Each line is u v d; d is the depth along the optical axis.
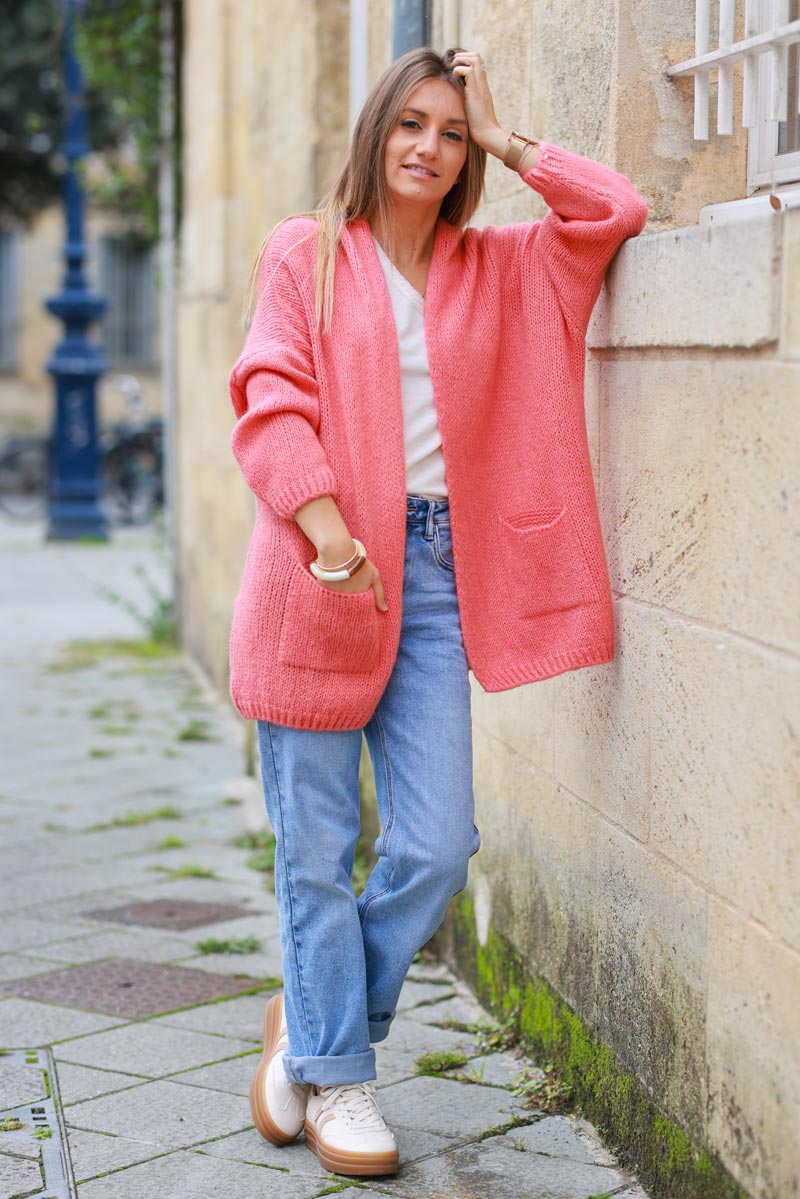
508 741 3.23
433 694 2.49
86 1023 3.32
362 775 4.30
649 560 2.44
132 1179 2.54
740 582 2.11
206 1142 2.70
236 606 2.49
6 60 17.66
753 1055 2.10
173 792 5.71
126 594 11.82
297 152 5.10
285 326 2.41
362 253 2.46
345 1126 2.54
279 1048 2.70
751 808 2.09
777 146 2.64
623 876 2.59
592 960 2.74
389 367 2.42
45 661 8.80
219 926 4.05
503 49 3.23
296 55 5.09
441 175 2.45
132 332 26.59
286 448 2.32
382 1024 2.68
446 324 2.46
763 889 2.06
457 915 3.60
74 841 4.98
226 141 6.86
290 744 2.47
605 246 2.46
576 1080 2.83
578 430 2.51
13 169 19.36
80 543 15.45
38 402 26.69
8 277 26.47
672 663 2.35
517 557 2.52
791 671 1.96
